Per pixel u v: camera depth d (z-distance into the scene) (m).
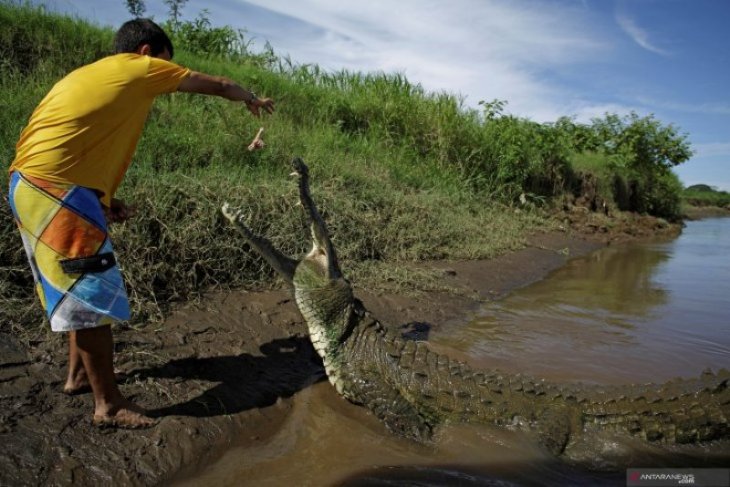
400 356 3.79
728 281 8.03
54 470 2.53
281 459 3.02
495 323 5.50
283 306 4.60
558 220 12.17
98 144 2.66
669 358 4.77
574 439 3.43
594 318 5.87
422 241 7.14
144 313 3.90
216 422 3.15
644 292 7.16
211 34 10.09
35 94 5.62
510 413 3.53
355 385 3.71
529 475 3.05
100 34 7.62
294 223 5.45
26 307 3.45
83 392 3.01
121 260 4.04
